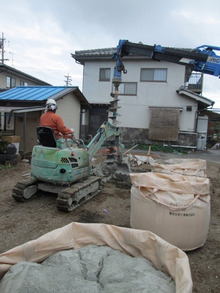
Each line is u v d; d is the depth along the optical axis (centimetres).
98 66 1659
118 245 237
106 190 588
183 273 174
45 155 461
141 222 327
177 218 305
